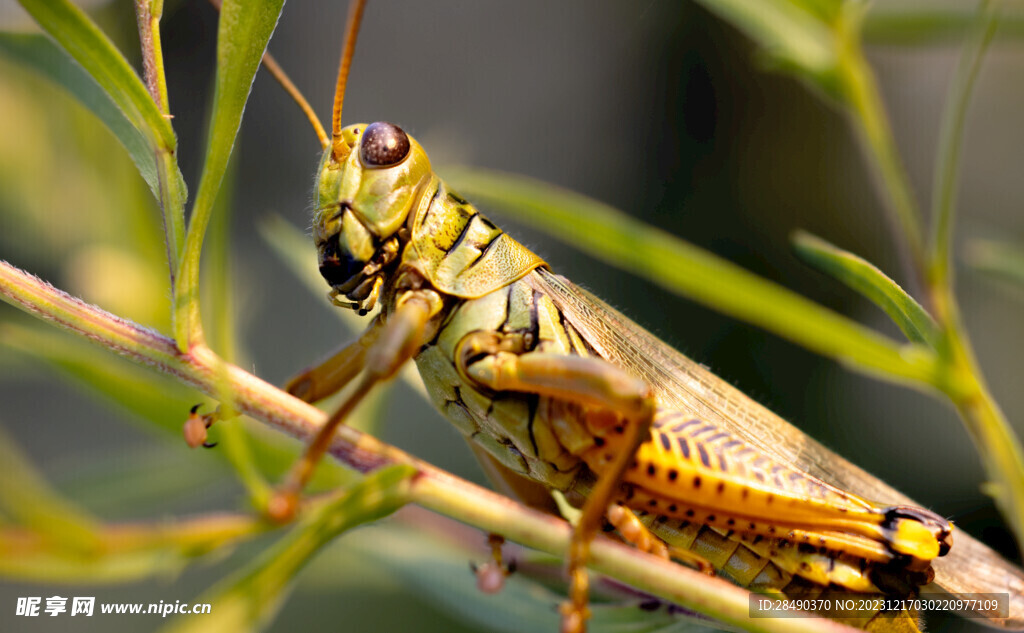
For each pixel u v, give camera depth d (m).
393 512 0.13
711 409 0.15
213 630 0.12
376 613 0.16
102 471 0.15
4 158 0.15
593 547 0.13
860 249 0.22
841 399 0.20
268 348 0.19
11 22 0.13
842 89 0.15
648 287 0.21
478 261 0.14
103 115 0.13
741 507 0.14
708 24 0.24
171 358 0.13
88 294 0.15
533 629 0.14
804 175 0.22
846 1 0.15
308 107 0.14
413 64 0.25
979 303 0.21
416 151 0.14
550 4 0.26
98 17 0.15
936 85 0.22
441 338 0.14
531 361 0.14
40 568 0.11
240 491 0.16
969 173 0.21
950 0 0.15
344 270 0.14
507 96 0.25
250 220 0.21
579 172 0.24
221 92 0.13
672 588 0.13
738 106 0.23
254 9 0.13
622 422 0.14
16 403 0.18
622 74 0.25
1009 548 0.19
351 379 0.14
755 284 0.14
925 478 0.19
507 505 0.13
